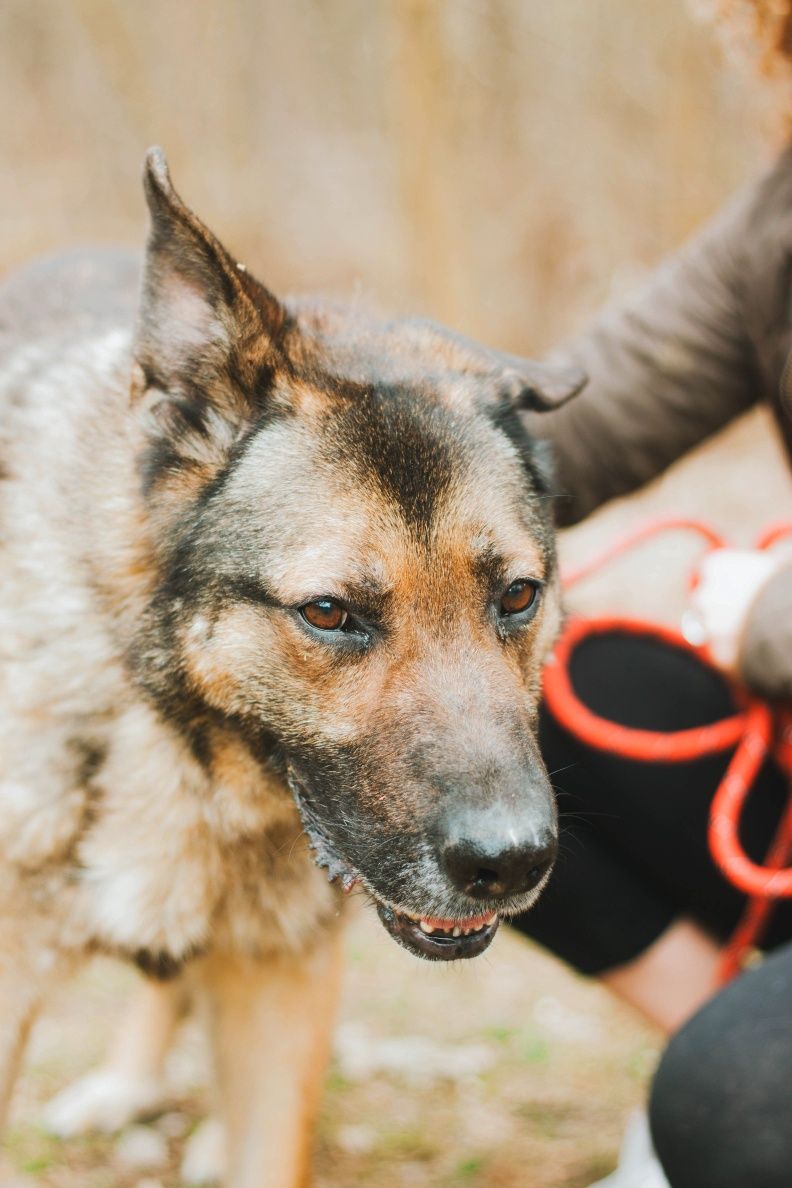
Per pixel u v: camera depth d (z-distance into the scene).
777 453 9.05
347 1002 4.23
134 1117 3.53
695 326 3.12
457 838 2.17
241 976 2.92
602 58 12.85
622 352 3.20
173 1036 3.58
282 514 2.40
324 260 14.33
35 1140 3.38
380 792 2.30
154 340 2.50
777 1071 2.28
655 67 12.54
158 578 2.56
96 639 2.62
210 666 2.49
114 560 2.61
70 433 2.76
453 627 2.37
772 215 2.94
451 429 2.47
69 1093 3.56
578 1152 3.47
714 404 3.19
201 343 2.52
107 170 15.41
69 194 15.30
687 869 3.08
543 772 2.29
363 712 2.34
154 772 2.64
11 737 2.61
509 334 12.63
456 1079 3.82
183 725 2.60
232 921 2.81
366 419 2.44
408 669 2.33
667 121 12.41
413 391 2.53
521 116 13.22
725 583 2.85
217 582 2.46
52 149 15.89
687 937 3.11
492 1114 3.66
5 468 2.82
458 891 2.22
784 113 2.99
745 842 3.03
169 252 2.44
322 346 2.67
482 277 12.74
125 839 2.66
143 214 15.21
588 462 3.25
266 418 2.49
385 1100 3.70
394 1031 4.08
